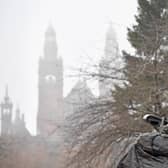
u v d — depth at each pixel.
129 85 18.98
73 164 18.59
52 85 170.50
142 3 21.69
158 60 18.44
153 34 19.33
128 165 4.40
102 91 20.61
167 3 21.55
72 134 18.69
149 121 4.68
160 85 17.91
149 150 4.32
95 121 18.48
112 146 18.80
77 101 22.62
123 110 18.30
